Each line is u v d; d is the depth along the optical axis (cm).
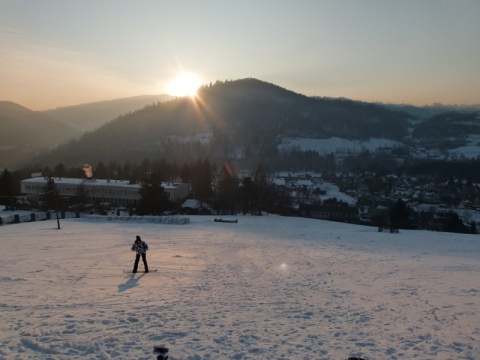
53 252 3034
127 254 2962
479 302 1628
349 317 1423
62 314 1398
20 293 1719
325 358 1030
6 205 8138
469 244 4075
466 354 1062
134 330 1233
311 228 5534
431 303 1616
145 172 11812
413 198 13962
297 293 1825
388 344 1136
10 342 1109
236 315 1438
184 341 1141
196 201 8919
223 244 3709
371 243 4031
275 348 1098
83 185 9394
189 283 2027
